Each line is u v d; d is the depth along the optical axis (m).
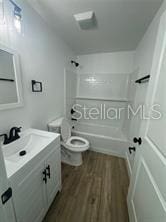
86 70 2.88
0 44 0.97
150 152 0.80
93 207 1.33
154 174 0.72
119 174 1.85
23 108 1.29
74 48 2.41
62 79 2.17
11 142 1.08
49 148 1.14
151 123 0.85
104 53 2.66
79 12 1.30
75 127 2.88
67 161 2.06
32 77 1.38
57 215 1.24
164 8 1.05
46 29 1.55
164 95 0.68
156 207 0.65
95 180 1.72
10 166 0.79
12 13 1.04
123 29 1.62
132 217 1.08
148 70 1.39
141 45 1.87
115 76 2.69
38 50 1.45
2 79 1.04
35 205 1.00
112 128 2.81
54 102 1.94
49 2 1.17
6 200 0.46
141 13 1.27
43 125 1.69
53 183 1.29
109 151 2.37
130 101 2.32
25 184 0.84
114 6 1.18
